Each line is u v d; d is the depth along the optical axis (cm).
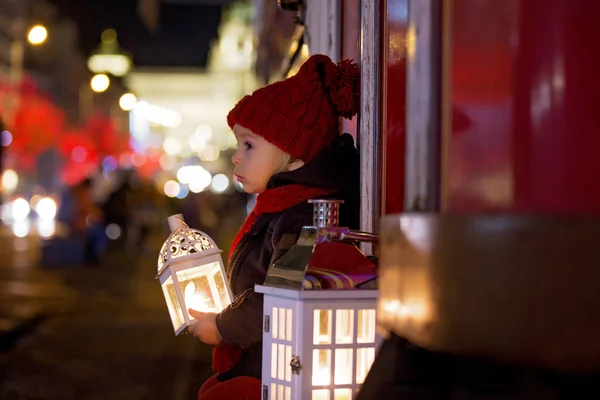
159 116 4759
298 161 292
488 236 153
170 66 6969
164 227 3309
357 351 232
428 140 184
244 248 291
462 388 175
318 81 292
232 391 274
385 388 189
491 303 153
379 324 202
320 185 286
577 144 151
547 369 152
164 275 279
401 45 254
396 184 256
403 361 188
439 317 164
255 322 262
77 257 1886
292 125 284
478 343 156
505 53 161
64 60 6088
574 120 152
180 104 7088
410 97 192
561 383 157
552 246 145
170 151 7081
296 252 241
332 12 425
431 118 184
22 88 5125
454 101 177
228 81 5766
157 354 823
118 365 770
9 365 772
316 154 290
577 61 152
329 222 243
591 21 151
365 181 295
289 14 827
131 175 2488
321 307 229
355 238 241
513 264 149
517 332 149
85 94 6800
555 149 153
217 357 288
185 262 275
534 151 155
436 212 182
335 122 303
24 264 1933
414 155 189
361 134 300
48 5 5816
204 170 6538
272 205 284
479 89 169
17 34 5112
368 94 293
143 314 1105
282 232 275
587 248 142
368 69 294
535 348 148
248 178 292
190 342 893
